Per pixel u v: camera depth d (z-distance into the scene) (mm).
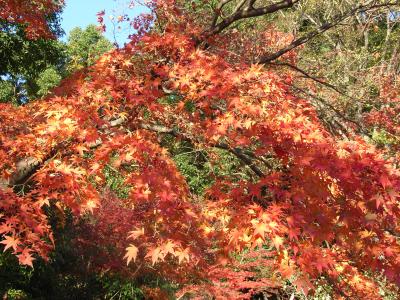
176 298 9273
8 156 3609
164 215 3322
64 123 3375
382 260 3428
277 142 3398
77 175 3256
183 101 4082
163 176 3268
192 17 5668
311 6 11789
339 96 7770
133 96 3707
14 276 8891
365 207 3148
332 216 3207
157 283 9297
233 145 4035
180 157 8422
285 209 3299
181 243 3295
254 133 3410
